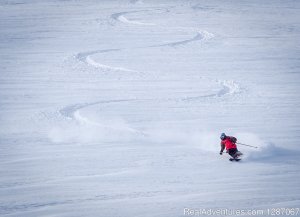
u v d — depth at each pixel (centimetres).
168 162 2645
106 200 2070
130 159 2716
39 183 2325
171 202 2028
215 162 2634
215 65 6341
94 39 8750
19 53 7344
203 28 9925
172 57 7000
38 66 6366
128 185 2269
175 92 4862
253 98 4547
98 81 5459
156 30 9794
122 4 14012
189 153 2830
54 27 10131
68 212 1942
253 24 10438
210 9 12962
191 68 6178
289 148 2923
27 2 14225
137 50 7644
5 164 2661
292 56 6925
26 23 10638
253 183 2266
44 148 2997
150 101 4462
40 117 3903
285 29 9756
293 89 4916
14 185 2300
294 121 3662
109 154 2830
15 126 3625
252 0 14988
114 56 7150
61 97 4669
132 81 5456
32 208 1994
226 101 4438
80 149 2959
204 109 4119
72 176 2427
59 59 6888
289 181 2289
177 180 2331
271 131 3362
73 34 9300
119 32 9562
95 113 4009
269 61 6556
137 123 3662
